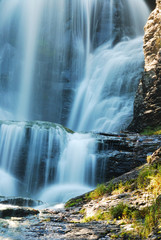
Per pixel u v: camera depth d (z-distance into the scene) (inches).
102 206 211.6
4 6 1163.3
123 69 914.7
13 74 1103.6
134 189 233.1
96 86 983.0
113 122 806.5
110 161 466.3
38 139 509.7
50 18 1195.3
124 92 871.7
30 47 1158.3
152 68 611.2
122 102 843.4
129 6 1224.2
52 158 506.3
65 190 444.8
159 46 619.2
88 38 1220.5
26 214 220.2
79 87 1074.7
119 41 1167.0
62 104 1067.9
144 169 257.3
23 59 1138.0
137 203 191.8
